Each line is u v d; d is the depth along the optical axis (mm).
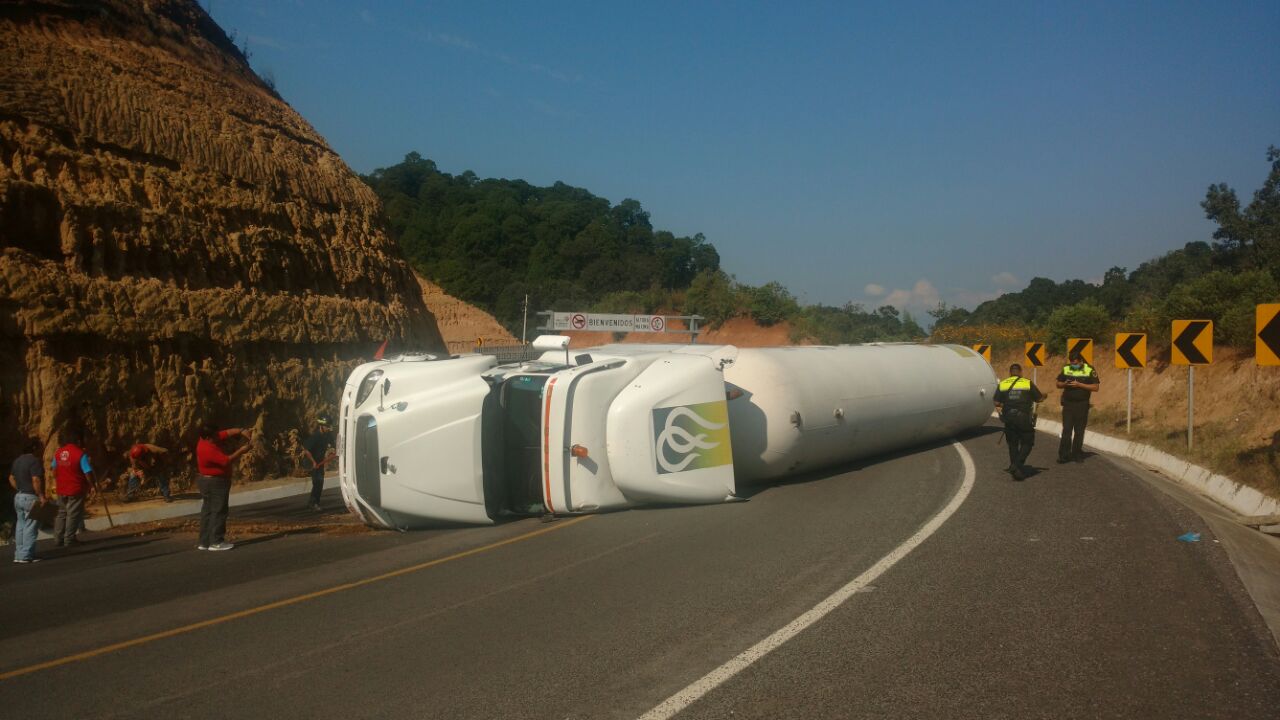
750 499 12008
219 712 5148
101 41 18344
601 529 10242
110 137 16844
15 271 13727
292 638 6594
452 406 10594
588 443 10953
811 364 13953
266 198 19875
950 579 7496
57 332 14000
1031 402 13016
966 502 11156
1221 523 10016
